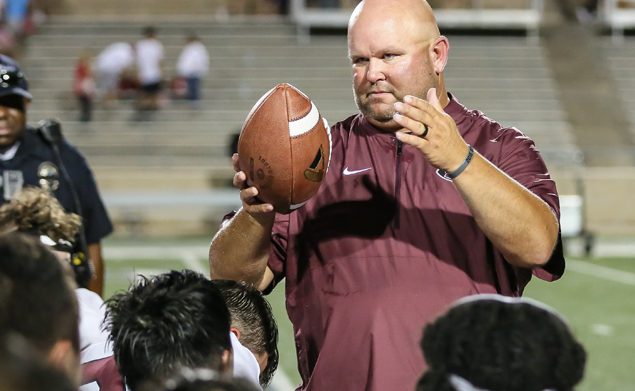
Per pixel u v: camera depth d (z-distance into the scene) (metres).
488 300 2.24
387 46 3.85
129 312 3.07
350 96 26.70
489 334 2.14
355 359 3.83
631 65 27.97
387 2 3.92
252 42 28.34
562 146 25.16
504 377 2.12
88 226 6.51
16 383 1.69
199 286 3.14
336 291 3.91
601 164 23.77
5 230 4.68
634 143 25.25
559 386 2.14
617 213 21.28
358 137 4.08
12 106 6.30
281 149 3.72
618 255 17.80
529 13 29.16
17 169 6.34
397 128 3.99
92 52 27.72
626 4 29.20
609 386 8.77
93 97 25.33
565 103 26.52
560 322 2.19
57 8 29.80
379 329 3.81
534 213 3.60
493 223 3.57
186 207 21.03
